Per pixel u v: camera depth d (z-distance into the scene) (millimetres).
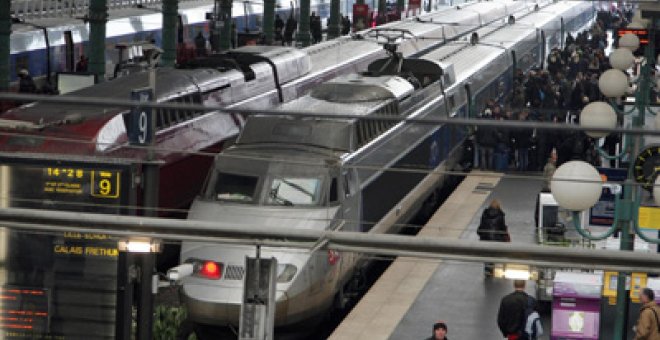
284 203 27391
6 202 20125
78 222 14117
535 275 16906
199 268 25484
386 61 41781
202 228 13914
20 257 20281
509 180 43219
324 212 27375
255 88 41000
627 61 25109
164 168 33062
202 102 36406
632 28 28062
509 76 60000
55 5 62438
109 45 60344
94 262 20078
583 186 16266
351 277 29500
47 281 20281
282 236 13805
